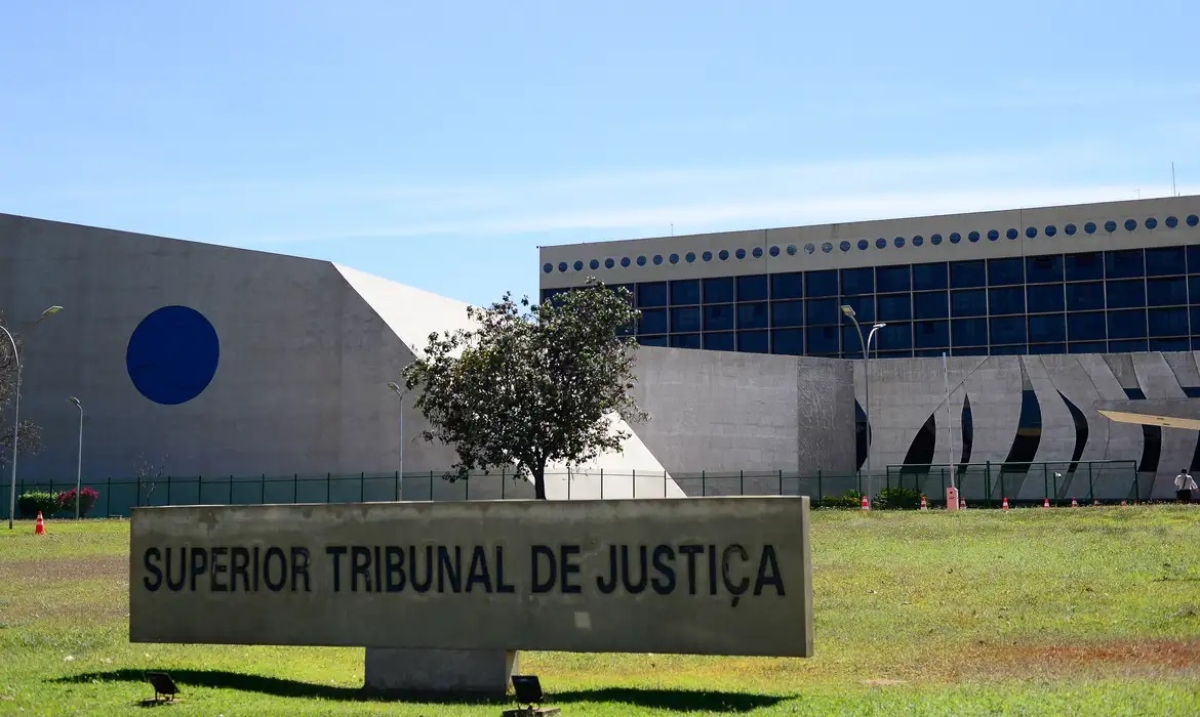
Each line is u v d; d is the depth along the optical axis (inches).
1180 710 509.4
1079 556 1221.1
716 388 3061.0
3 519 2418.8
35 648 832.3
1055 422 3085.6
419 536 658.8
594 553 624.7
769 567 593.0
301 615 678.5
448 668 649.6
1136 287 4143.7
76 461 2728.8
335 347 2628.0
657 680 705.6
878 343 4323.3
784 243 4448.8
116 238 2773.1
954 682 648.4
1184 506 1951.3
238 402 2672.2
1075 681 614.2
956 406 3161.9
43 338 2765.7
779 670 727.7
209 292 2716.5
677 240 4559.5
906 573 1150.3
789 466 3127.5
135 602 713.6
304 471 2610.7
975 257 4269.2
